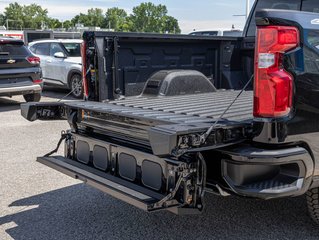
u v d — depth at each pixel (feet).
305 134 9.61
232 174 9.39
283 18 9.06
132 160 10.87
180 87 14.61
